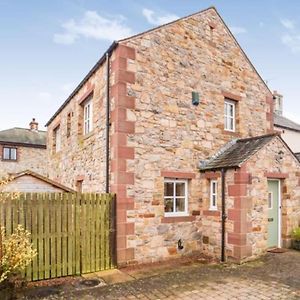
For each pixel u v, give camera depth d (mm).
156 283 6348
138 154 8109
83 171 10547
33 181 9055
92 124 10109
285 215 9539
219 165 8727
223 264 7871
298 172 10047
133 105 8141
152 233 8164
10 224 6230
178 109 9047
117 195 7668
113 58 8320
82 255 7109
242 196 8109
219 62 10336
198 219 9148
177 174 8805
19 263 5383
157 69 8703
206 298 5449
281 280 6438
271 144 9141
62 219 6902
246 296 5520
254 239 8344
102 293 5766
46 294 5723
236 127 10750
